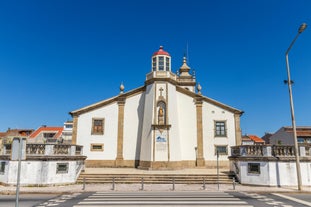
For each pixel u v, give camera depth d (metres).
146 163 24.98
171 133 25.48
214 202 11.86
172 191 15.63
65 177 18.45
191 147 27.47
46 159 17.81
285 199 12.80
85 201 12.15
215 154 27.33
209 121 28.08
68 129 52.47
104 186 17.67
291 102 17.12
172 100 26.70
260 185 17.80
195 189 16.39
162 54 28.08
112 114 28.31
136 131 27.95
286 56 17.59
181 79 43.66
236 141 27.55
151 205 11.13
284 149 18.30
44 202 11.93
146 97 27.52
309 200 12.53
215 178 19.77
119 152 27.41
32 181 17.44
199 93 28.92
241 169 18.89
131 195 14.00
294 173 17.72
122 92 28.77
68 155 18.91
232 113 28.25
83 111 28.14
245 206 10.95
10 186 17.22
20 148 8.93
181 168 25.48
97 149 27.50
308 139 41.72
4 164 18.11
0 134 52.59
